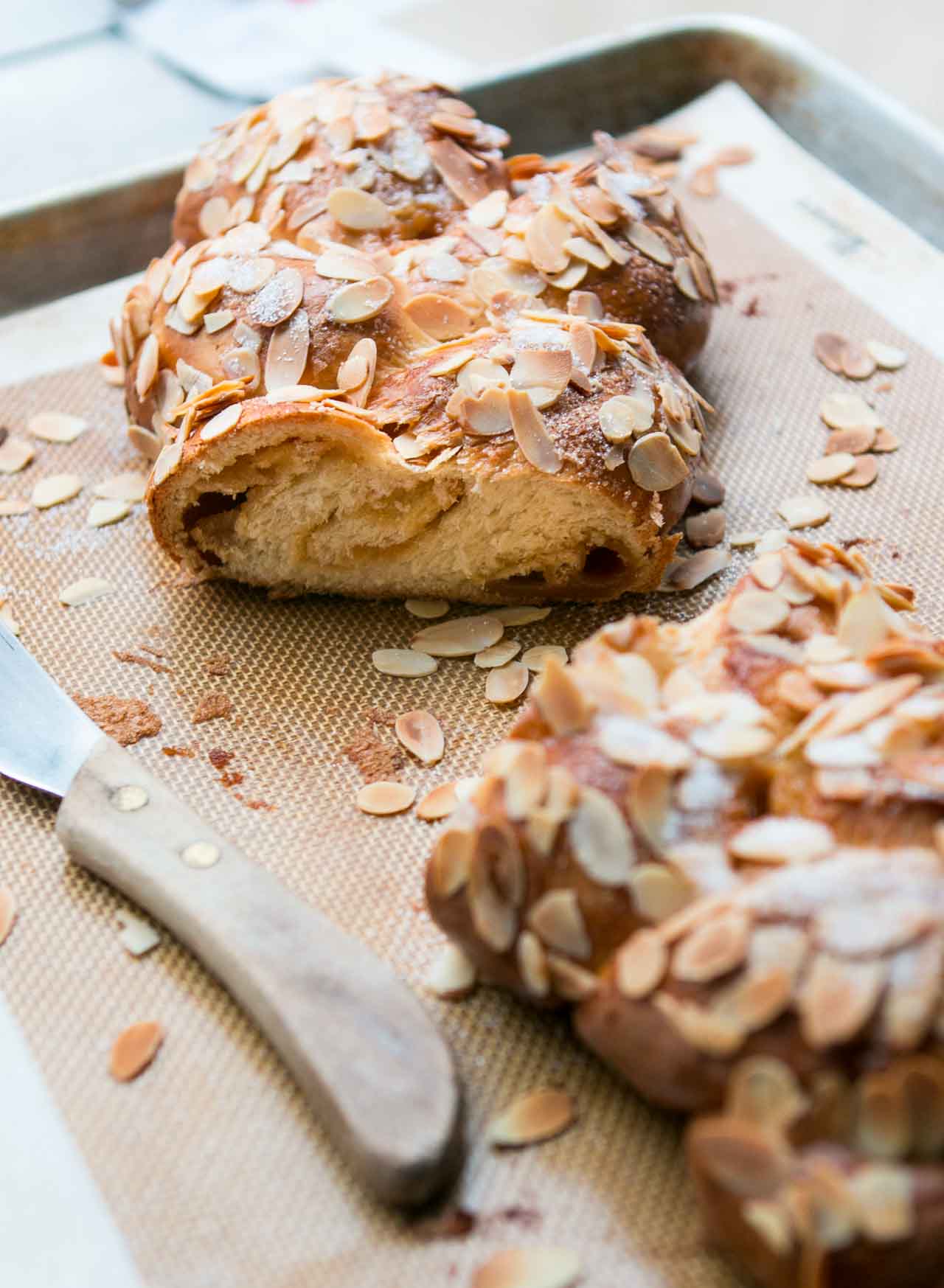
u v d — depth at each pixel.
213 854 0.53
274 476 0.60
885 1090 0.45
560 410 0.60
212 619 0.62
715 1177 0.46
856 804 0.50
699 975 0.47
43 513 0.65
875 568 0.62
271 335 0.61
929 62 1.01
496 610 0.62
